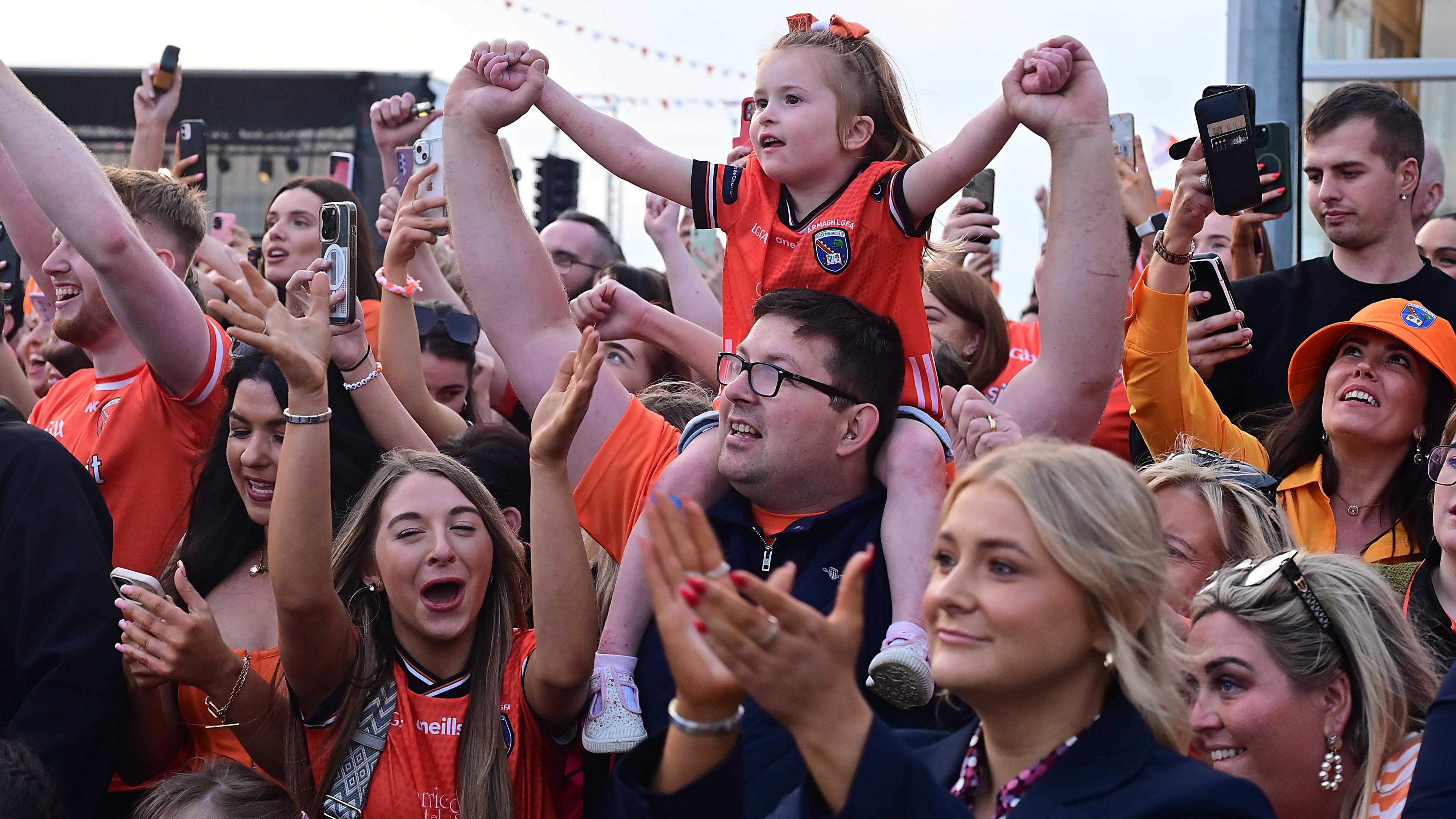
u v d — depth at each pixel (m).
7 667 3.20
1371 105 4.11
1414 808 2.20
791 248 3.25
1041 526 1.92
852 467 2.99
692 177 3.35
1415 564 3.39
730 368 3.00
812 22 3.42
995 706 1.99
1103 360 2.97
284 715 3.25
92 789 3.07
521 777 3.06
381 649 3.20
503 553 3.26
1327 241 6.22
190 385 3.89
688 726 1.82
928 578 2.83
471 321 4.92
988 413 2.93
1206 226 5.46
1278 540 3.01
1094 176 2.95
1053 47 2.98
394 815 3.01
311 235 5.36
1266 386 4.22
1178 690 2.33
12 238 4.54
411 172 4.97
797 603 1.69
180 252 4.36
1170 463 3.14
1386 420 3.54
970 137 3.08
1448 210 6.58
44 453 3.27
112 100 11.99
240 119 11.52
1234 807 1.83
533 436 2.90
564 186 8.04
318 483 3.04
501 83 3.34
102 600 3.17
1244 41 5.07
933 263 4.61
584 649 2.90
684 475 3.06
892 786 1.69
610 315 3.71
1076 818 1.86
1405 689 2.52
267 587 3.58
